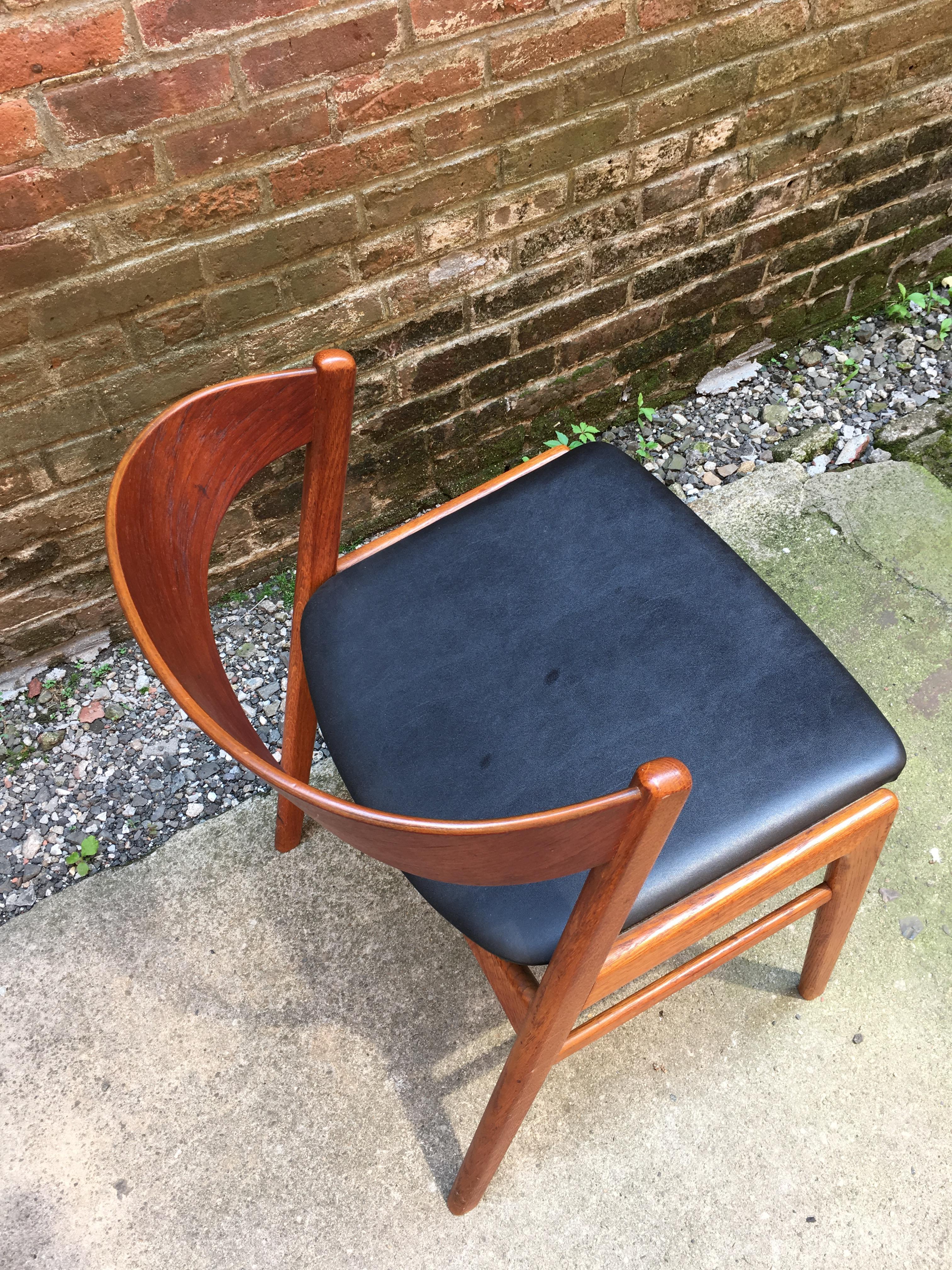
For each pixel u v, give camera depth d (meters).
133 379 1.48
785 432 2.11
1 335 1.33
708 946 1.40
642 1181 1.21
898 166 2.01
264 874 1.50
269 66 1.26
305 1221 1.20
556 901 0.87
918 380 2.19
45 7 1.09
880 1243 1.16
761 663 1.01
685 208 1.80
